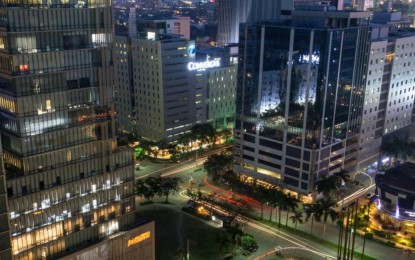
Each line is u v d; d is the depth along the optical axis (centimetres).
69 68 10762
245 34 17638
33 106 10325
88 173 11619
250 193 17888
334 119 17162
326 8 17712
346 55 16625
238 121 19038
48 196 10912
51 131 10719
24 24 9875
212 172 18625
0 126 10850
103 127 11588
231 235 13612
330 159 17625
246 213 16250
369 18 17612
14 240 10444
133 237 12681
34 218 10738
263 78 17500
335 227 15550
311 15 17112
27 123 10294
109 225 12288
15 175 10431
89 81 11181
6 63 10075
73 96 10962
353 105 18038
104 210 12112
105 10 11069
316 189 17088
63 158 11112
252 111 18312
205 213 16100
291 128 17125
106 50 11256
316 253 13925
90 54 11069
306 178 17088
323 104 16312
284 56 16588
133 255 12838
